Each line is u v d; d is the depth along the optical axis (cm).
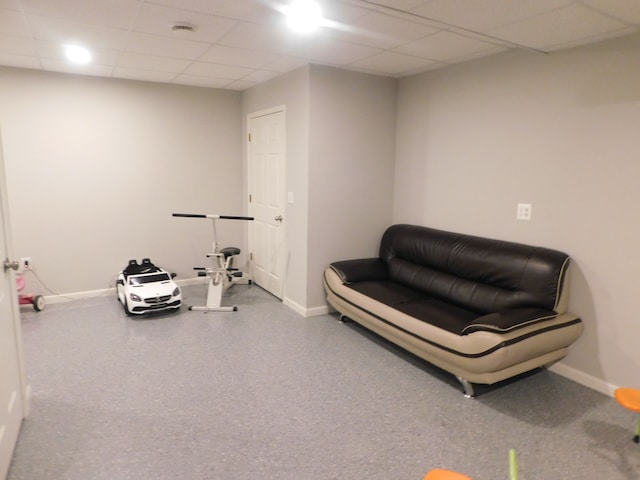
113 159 446
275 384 279
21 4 234
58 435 222
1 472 184
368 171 411
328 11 238
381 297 335
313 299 405
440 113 372
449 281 334
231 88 489
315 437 225
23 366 234
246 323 387
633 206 254
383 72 389
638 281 255
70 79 415
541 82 294
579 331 277
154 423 235
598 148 267
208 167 501
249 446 217
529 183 306
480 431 233
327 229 399
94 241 448
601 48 262
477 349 249
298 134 390
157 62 365
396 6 227
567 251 288
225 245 526
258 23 261
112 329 367
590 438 228
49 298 432
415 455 212
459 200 361
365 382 284
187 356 318
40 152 411
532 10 223
